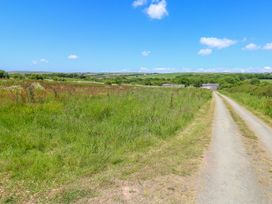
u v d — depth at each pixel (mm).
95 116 11992
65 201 4941
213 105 30516
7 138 7934
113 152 7883
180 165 7273
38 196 5098
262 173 7043
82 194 5234
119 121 11633
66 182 5758
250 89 60562
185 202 5098
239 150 9445
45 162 6457
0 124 9367
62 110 12328
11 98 14359
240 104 35375
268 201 5340
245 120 18250
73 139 8680
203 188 5793
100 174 6293
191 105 21859
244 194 5605
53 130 9375
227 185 6039
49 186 5531
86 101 15133
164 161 7535
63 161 6781
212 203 5109
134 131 10180
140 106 15594
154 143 9414
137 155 7938
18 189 5352
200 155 8398
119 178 6094
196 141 10438
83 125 10211
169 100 20906
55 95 16406
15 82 25906
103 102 14977
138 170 6668
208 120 16828
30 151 7516
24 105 12500
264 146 10406
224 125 15203
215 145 9953
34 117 10539
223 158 8242
